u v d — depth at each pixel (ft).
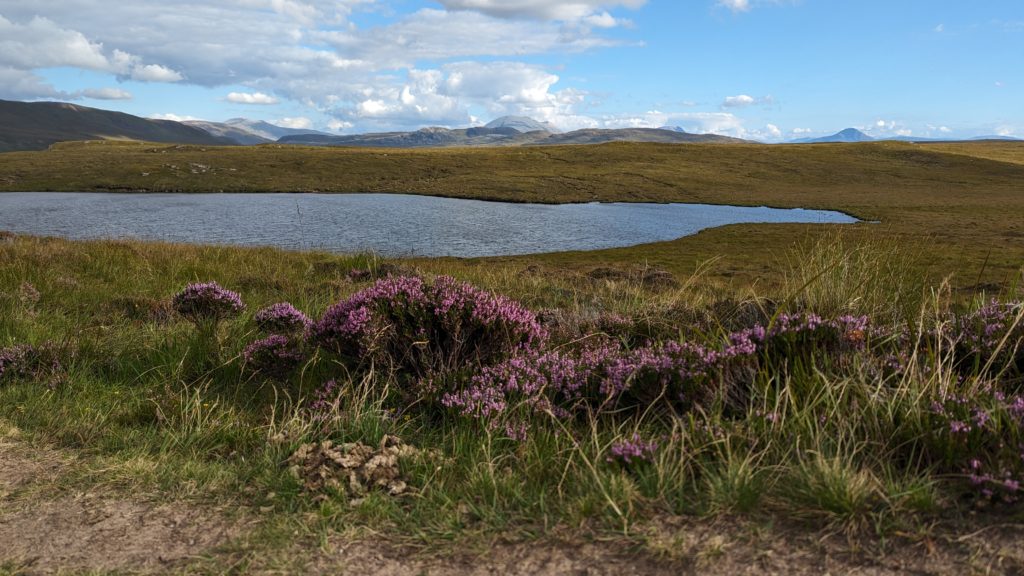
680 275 79.71
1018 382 14.16
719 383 14.60
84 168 366.63
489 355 18.70
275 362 19.61
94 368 20.22
